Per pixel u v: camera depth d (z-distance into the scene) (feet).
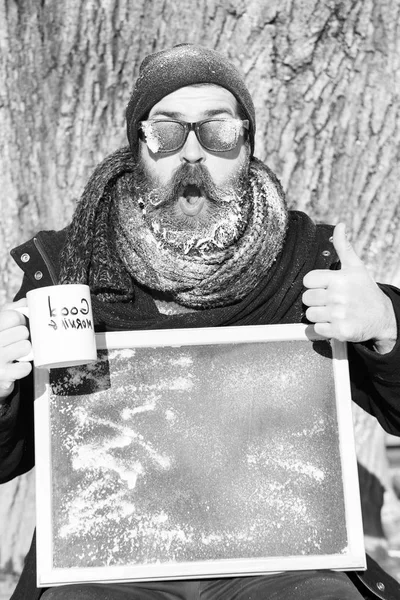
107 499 8.45
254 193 9.97
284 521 8.45
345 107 13.87
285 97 13.84
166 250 9.64
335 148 13.96
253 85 13.76
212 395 8.70
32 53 13.64
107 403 8.64
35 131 13.91
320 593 7.89
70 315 8.11
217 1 13.52
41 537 8.33
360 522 8.46
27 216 14.06
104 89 13.87
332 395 8.74
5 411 8.77
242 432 8.63
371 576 8.87
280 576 8.41
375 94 13.83
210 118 9.61
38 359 8.13
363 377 9.55
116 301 9.70
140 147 10.00
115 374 8.71
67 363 8.33
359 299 8.56
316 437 8.64
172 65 9.69
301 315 9.61
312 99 13.83
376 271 14.16
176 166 9.64
